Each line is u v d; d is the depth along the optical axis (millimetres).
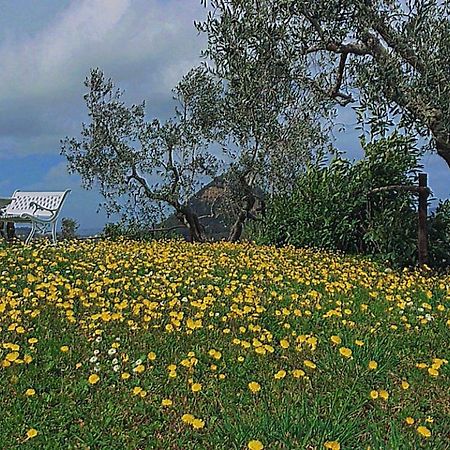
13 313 4902
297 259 9266
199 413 3537
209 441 3246
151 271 7164
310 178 11438
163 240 12812
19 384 3793
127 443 3209
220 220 14484
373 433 3258
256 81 8266
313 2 7523
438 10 7383
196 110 14133
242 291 6352
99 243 10477
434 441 3279
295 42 8031
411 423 3363
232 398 3719
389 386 3971
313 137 11523
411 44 7316
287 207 11609
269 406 3584
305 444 3129
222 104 11781
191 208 14461
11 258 7625
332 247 10703
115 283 6406
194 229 14367
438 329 5254
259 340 4695
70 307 5234
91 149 14203
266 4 7816
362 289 6891
